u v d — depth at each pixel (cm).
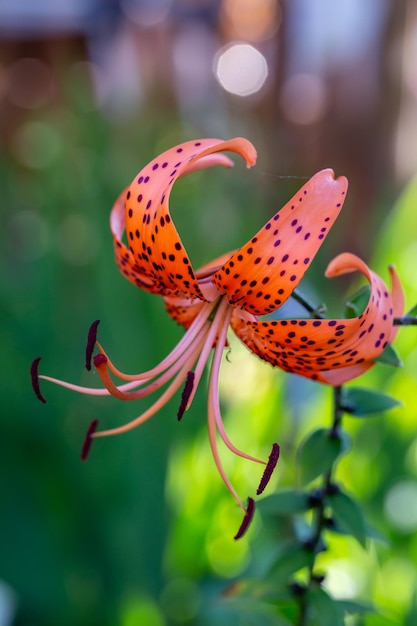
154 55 185
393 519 83
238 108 191
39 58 188
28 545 84
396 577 79
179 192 109
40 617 83
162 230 55
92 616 83
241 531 56
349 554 78
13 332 92
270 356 57
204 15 196
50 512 85
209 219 116
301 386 92
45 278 97
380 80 181
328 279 141
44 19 179
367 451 85
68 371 90
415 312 56
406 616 75
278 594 60
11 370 88
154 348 87
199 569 85
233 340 92
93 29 183
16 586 83
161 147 123
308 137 195
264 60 205
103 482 85
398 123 183
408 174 183
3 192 145
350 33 184
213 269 58
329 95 188
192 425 87
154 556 84
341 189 53
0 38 183
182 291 57
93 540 84
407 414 84
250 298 54
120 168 103
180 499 87
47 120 137
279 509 59
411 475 85
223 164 57
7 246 135
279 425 85
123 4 183
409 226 87
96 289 92
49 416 87
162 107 156
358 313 56
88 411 88
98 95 136
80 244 104
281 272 53
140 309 88
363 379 84
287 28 197
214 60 204
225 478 58
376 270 94
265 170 173
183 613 84
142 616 80
